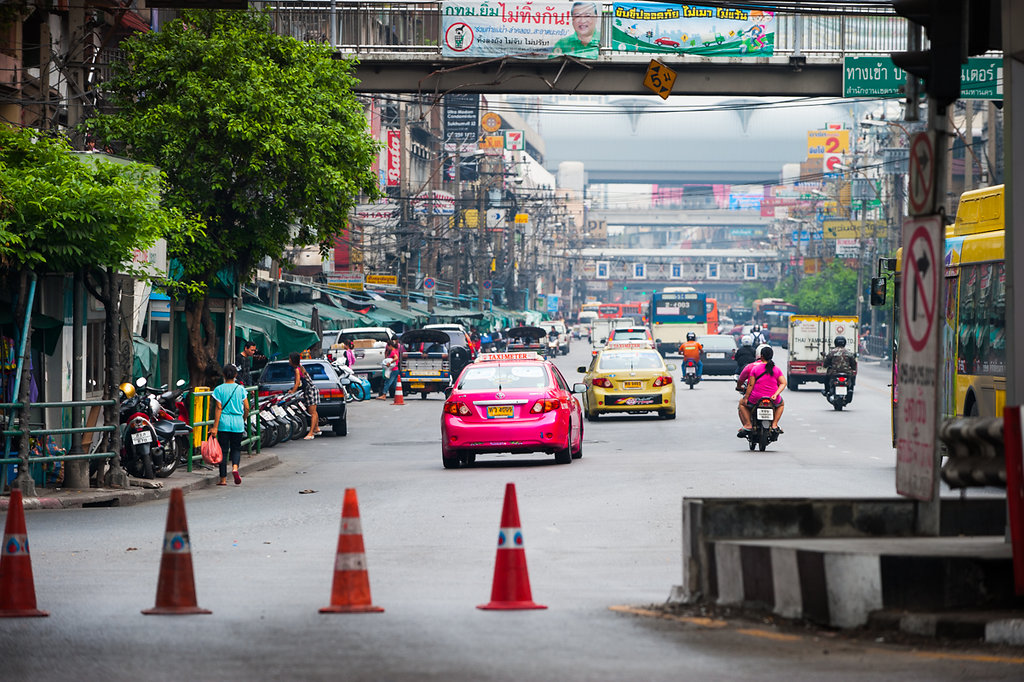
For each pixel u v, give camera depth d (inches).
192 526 856.9
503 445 1247.5
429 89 1855.3
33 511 964.0
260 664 402.9
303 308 3238.2
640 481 1096.8
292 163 1551.4
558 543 746.8
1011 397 546.0
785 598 481.1
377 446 1668.3
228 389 1193.4
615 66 1841.8
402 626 471.8
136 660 412.8
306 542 770.8
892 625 448.5
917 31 551.5
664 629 464.4
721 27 1831.9
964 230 1143.0
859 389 2979.8
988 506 576.1
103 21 1585.9
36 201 977.5
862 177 6003.9
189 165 1534.2
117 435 1076.5
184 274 1556.3
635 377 1964.8
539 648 426.3
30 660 415.5
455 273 5457.7
